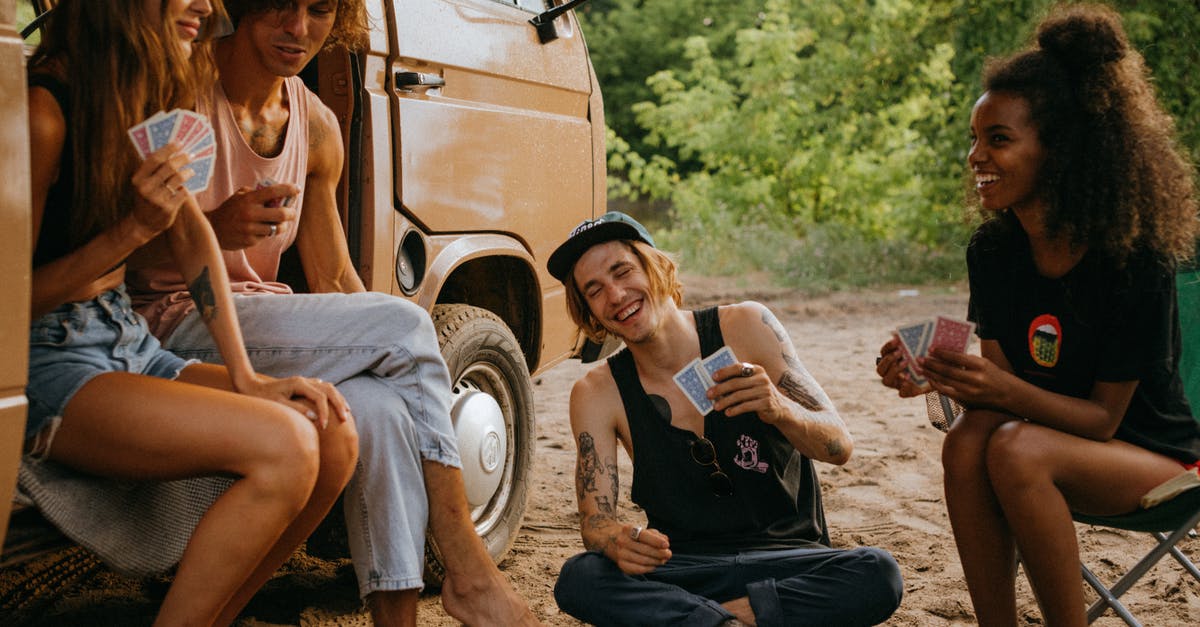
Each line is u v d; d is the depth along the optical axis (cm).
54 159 232
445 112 372
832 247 1318
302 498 235
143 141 228
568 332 466
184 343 288
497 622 276
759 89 1455
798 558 267
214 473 234
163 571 251
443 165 371
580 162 473
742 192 1451
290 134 303
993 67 268
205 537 228
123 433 228
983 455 267
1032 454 254
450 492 278
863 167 1409
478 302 432
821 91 1388
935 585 370
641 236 287
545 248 439
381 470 266
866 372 748
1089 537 421
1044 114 258
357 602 354
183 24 248
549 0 486
